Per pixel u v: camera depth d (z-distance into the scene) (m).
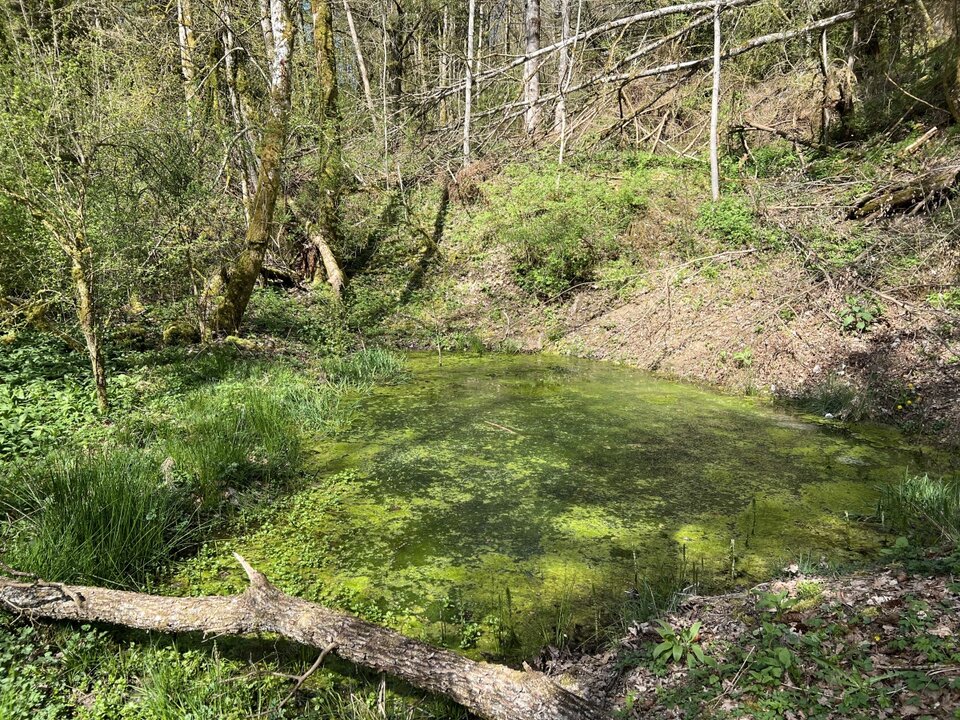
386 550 4.22
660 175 12.82
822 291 8.26
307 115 12.10
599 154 14.84
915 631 2.78
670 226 10.96
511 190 14.29
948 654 2.58
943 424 6.08
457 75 21.41
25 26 6.56
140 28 10.42
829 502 4.82
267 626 2.99
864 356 7.26
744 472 5.41
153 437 5.67
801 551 4.11
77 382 6.61
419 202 15.20
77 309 6.19
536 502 4.91
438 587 3.80
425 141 17.47
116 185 6.48
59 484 4.19
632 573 3.91
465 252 13.07
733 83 14.27
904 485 4.82
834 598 3.21
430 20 23.42
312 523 4.59
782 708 2.46
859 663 2.63
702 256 10.11
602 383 8.33
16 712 2.64
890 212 8.91
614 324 10.16
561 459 5.75
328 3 12.61
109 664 3.02
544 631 3.38
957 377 6.39
